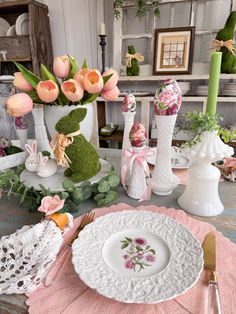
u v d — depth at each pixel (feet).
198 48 5.44
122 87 6.50
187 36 5.28
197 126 1.64
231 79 5.46
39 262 1.21
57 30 6.65
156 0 5.32
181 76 5.31
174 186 1.98
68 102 2.03
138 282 1.10
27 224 1.64
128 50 5.49
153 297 1.01
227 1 5.02
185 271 1.14
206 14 5.22
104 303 1.06
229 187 2.13
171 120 1.79
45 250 1.24
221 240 1.42
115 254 1.29
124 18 5.74
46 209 1.34
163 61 5.52
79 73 1.96
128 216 1.56
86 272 1.14
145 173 1.93
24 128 2.72
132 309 1.03
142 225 1.49
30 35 5.78
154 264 1.22
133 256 1.28
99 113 6.34
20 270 1.19
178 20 5.41
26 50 5.98
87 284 1.07
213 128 1.61
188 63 5.35
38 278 1.15
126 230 1.46
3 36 6.04
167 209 1.75
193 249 1.27
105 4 6.01
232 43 4.82
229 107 5.91
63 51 6.82
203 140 1.63
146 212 1.59
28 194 1.81
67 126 1.82
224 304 1.04
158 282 1.10
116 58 5.95
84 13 6.29
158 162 1.97
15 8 6.15
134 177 1.92
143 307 1.04
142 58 5.53
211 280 1.13
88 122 2.12
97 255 1.26
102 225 1.48
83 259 1.22
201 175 1.67
